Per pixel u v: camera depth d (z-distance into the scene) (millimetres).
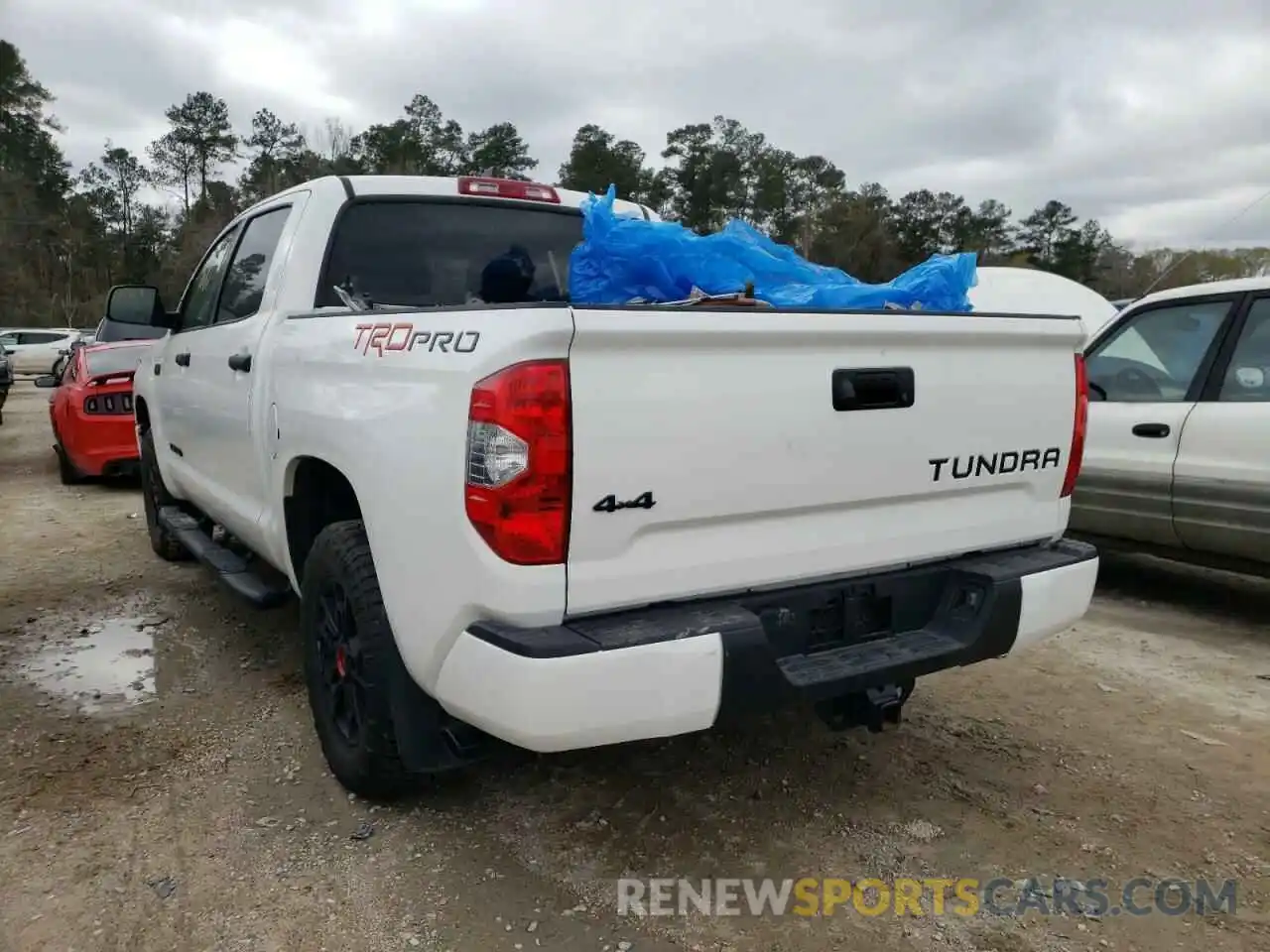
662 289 3082
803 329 2404
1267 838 2906
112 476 8930
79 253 76312
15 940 2377
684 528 2344
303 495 3281
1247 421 4633
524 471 2123
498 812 2996
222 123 75812
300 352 3145
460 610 2268
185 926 2438
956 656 2684
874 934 2441
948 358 2730
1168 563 6219
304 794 3098
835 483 2547
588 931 2432
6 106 70000
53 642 4578
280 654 4383
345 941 2383
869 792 3156
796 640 2562
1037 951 2387
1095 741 3568
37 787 3135
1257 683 4156
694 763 3344
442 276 3773
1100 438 5297
